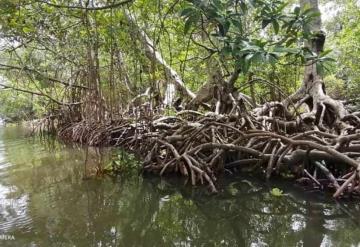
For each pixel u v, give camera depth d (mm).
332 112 7422
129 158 7676
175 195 5750
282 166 6199
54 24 8117
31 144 12281
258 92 10594
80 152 9734
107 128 10203
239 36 4227
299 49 4285
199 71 10961
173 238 4168
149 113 9125
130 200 5516
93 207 5180
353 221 4398
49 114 16500
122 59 9234
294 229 4297
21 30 7789
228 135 7027
